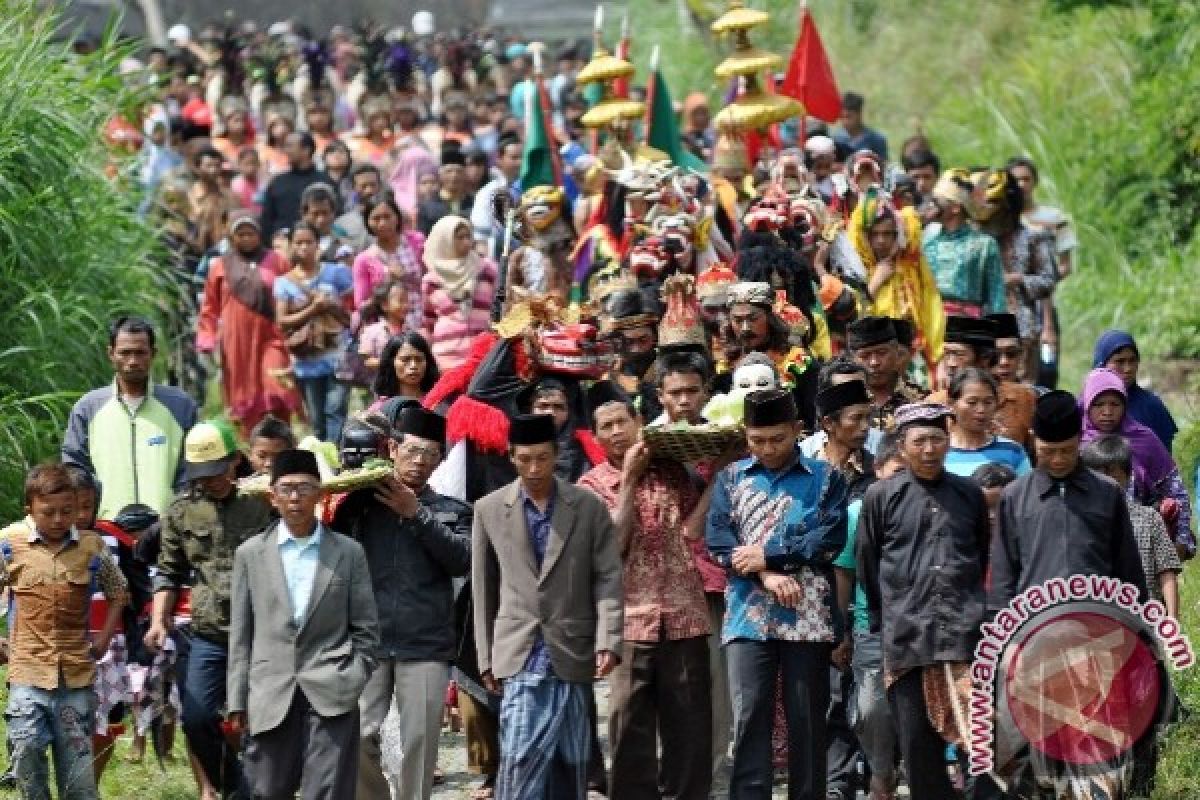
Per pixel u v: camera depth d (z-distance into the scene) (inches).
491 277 1978.3
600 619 1205.1
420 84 4434.1
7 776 1269.7
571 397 1435.8
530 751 1198.3
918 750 1216.8
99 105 2236.7
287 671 1184.8
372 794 1262.3
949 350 1504.7
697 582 1262.3
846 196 1883.6
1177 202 2878.9
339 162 2851.9
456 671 1342.3
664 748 1259.8
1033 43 3491.6
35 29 2165.4
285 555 1194.0
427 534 1248.8
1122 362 1540.4
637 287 1578.5
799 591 1230.9
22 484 1879.9
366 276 2074.3
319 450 1362.0
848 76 3821.4
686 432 1240.2
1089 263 2854.3
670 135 2332.7
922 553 1212.5
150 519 1371.8
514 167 2780.5
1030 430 1486.2
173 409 1529.3
